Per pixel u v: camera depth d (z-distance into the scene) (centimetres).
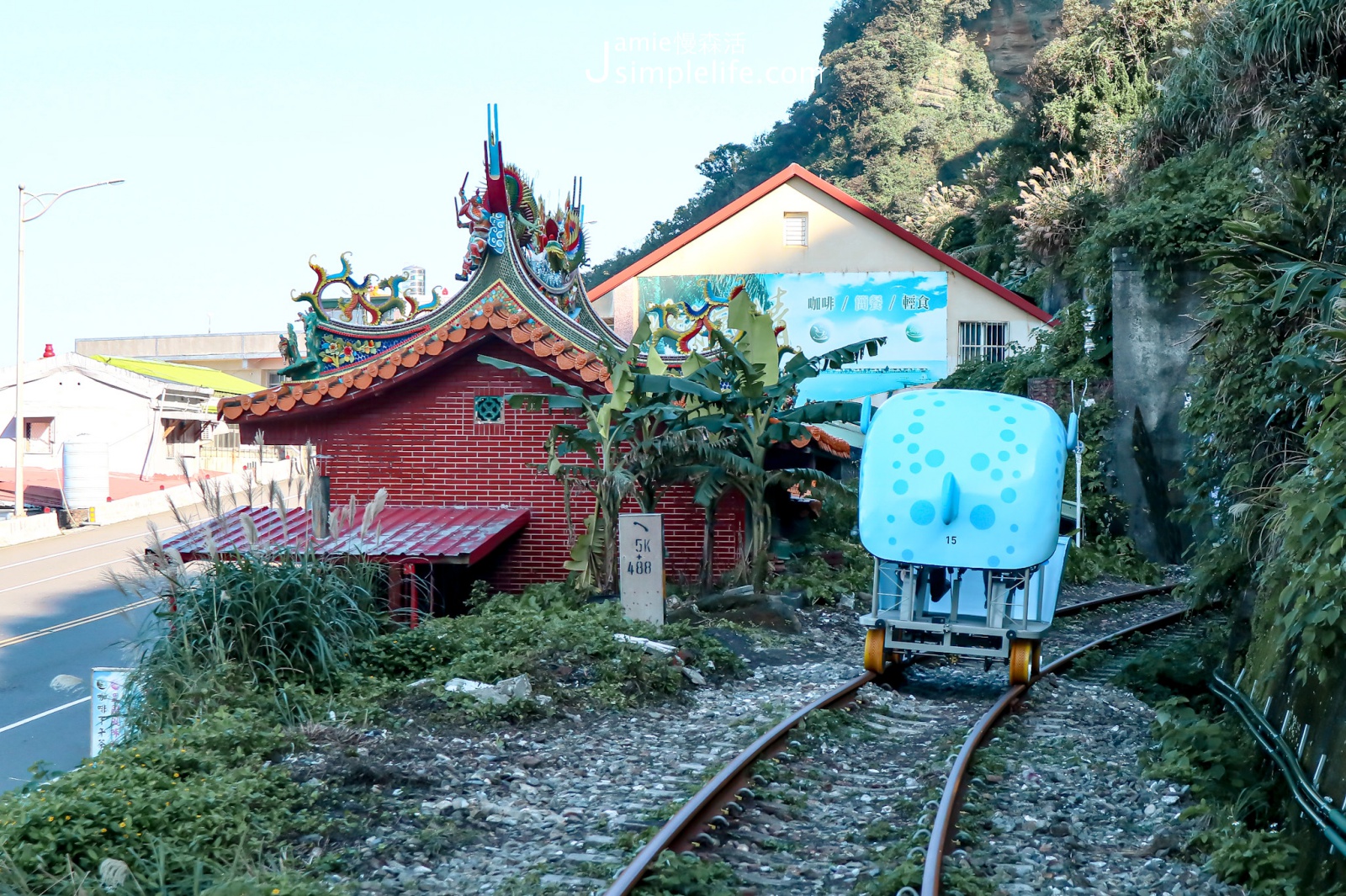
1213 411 1226
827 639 1412
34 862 550
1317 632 672
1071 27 4425
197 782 674
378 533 1405
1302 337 980
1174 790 757
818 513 2122
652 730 933
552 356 1611
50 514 3728
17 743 1603
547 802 725
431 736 852
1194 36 2548
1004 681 1223
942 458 1111
